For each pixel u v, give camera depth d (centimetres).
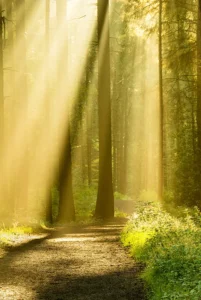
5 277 1080
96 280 1040
